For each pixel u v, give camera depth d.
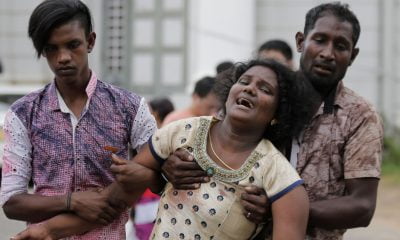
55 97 3.32
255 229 3.02
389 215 10.09
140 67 15.20
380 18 15.66
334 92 3.40
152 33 15.16
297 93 3.11
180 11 15.00
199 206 2.97
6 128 3.30
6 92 11.92
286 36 15.70
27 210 3.21
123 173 3.14
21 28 15.45
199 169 3.02
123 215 3.44
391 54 15.68
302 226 2.90
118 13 15.22
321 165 3.30
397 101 15.71
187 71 14.95
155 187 3.24
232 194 2.96
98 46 15.05
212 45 14.45
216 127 3.12
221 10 14.43
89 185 3.32
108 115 3.34
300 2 15.61
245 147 3.05
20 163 3.28
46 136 3.28
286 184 2.91
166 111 6.78
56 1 3.18
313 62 3.38
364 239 8.38
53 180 3.29
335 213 3.11
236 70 3.22
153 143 3.16
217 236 2.97
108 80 14.96
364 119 3.28
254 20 15.48
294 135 3.23
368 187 3.23
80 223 3.21
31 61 15.42
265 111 3.02
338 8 3.41
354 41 3.44
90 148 3.29
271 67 3.09
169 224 3.02
